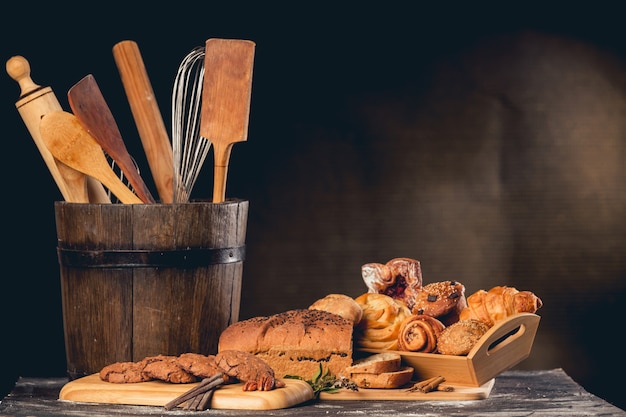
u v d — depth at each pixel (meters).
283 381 1.80
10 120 2.79
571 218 3.01
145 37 2.84
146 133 2.16
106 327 1.92
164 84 2.85
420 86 2.95
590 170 3.01
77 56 2.81
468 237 2.98
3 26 2.78
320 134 2.93
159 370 1.80
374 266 2.12
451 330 1.88
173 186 2.10
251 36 2.89
